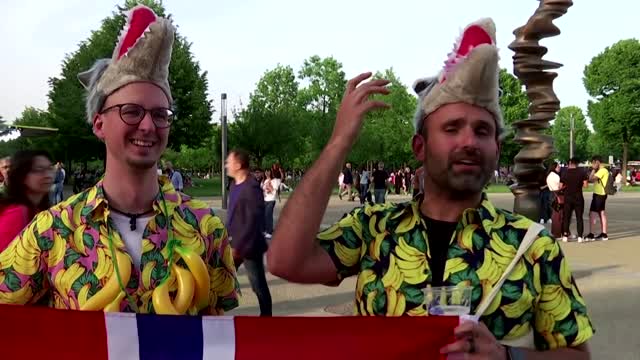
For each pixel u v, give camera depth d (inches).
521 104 2218.3
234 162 251.9
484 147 82.0
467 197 84.0
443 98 82.5
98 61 100.2
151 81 95.5
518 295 79.7
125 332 88.7
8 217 150.3
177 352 89.3
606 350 229.0
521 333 80.4
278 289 329.1
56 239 92.8
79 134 1626.5
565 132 3887.8
